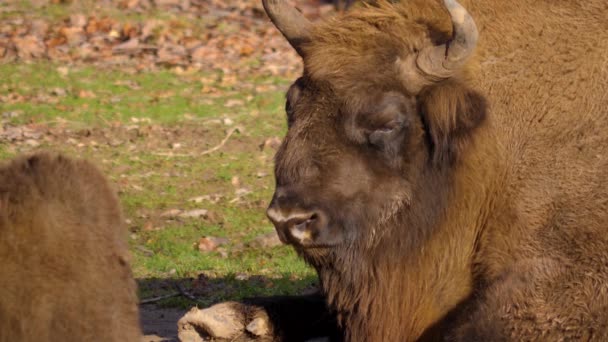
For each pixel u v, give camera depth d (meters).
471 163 11.73
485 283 11.72
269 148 25.67
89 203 8.88
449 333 11.69
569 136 11.73
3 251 8.30
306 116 11.38
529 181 11.73
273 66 34.81
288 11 12.34
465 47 11.21
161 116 28.48
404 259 11.82
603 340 10.88
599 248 11.13
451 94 11.38
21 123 27.06
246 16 42.25
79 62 34.28
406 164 11.54
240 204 21.20
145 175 23.17
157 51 35.78
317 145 11.27
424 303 12.09
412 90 11.45
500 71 11.97
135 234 19.19
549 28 12.05
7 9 40.12
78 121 27.61
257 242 18.69
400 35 11.57
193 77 33.03
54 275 8.45
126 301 9.04
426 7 11.89
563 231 11.38
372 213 11.43
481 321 11.37
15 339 8.26
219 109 29.38
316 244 11.36
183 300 15.87
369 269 11.76
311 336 12.76
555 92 11.85
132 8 41.44
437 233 11.86
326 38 11.71
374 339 12.15
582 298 11.03
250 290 16.16
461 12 11.13
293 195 11.16
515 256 11.57
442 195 11.73
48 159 8.92
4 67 33.03
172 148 25.52
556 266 11.27
